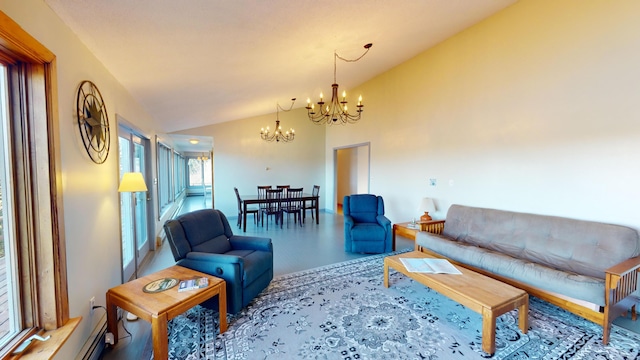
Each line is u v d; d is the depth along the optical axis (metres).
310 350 1.90
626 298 2.16
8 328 1.42
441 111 4.27
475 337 2.05
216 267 2.30
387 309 2.43
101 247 2.16
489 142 3.59
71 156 1.69
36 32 1.35
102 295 2.15
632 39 2.38
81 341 1.75
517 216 3.13
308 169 7.84
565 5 2.81
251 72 3.42
